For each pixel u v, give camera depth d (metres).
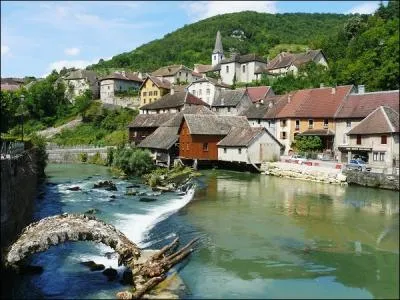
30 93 119.75
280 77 96.25
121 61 171.12
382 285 20.48
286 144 61.25
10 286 21.94
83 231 24.16
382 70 70.31
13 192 26.36
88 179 57.78
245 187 41.84
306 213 31.25
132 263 23.12
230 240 26.77
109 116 102.88
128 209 37.31
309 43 141.75
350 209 31.53
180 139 59.09
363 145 44.78
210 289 20.64
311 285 20.77
